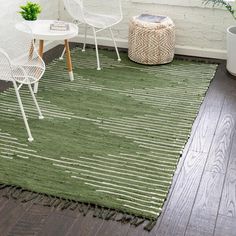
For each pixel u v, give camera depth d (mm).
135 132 3010
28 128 2844
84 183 2449
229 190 2453
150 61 4238
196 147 2869
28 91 3576
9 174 2502
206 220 2217
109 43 4742
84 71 4043
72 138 2898
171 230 2139
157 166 2631
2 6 3576
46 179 2473
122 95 3574
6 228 2109
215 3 4082
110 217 2205
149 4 4488
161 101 3492
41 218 2184
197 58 4484
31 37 3086
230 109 3400
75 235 2084
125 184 2453
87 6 4562
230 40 3896
